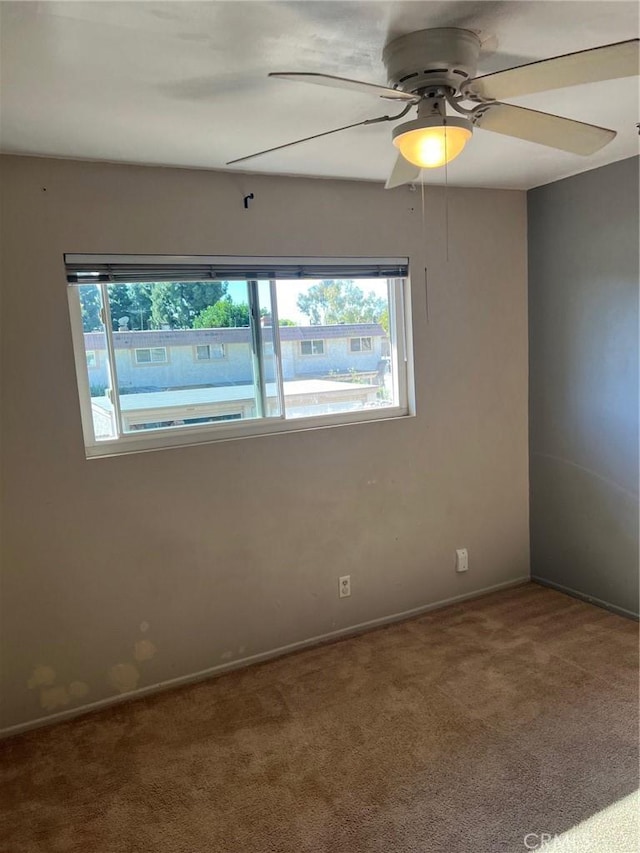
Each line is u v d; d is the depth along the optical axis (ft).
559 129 5.42
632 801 6.27
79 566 8.23
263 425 9.47
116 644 8.56
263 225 8.95
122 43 4.71
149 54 4.92
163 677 8.92
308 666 9.30
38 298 7.64
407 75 5.01
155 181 8.16
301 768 7.03
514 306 11.29
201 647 9.13
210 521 9.01
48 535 8.01
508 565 11.93
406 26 4.68
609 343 9.99
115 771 7.16
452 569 11.25
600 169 9.73
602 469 10.43
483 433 11.27
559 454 11.20
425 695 8.34
